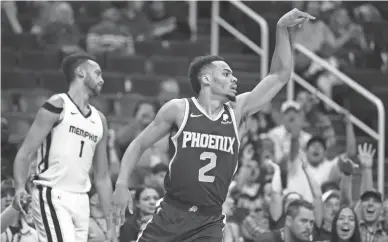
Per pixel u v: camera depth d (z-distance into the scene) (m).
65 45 15.70
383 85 15.55
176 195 6.43
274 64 6.75
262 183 10.26
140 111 12.50
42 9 17.08
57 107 7.04
